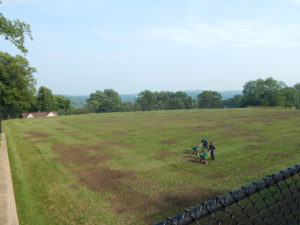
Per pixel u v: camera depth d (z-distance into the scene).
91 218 8.01
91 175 12.50
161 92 134.88
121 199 9.49
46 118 48.50
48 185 11.09
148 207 8.77
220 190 10.16
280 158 14.91
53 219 7.95
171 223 1.45
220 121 37.34
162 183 11.15
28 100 53.84
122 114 57.09
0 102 49.38
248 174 12.07
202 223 7.26
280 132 25.06
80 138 24.09
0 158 15.41
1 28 13.12
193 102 127.19
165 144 20.48
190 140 22.08
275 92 87.50
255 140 21.03
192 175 12.20
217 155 16.17
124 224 7.62
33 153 17.53
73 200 9.45
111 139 23.34
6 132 28.27
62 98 89.94
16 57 49.44
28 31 14.41
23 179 11.84
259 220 6.43
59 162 15.09
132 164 14.48
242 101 99.69
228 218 7.37
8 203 8.57
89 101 119.06
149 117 47.56
